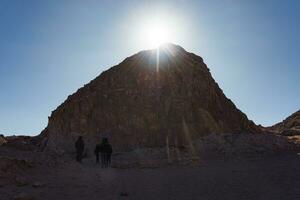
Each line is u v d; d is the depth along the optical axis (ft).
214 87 163.53
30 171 65.67
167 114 141.79
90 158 114.21
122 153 118.11
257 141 122.21
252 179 61.05
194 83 154.30
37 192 52.21
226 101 163.84
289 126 243.81
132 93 149.48
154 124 138.92
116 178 67.62
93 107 148.05
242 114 163.94
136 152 113.39
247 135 127.85
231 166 83.71
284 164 76.84
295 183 54.85
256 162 88.94
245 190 52.54
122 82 154.92
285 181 57.00
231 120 154.71
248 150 114.93
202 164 93.40
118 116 142.82
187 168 85.66
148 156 108.88
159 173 76.54
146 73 156.04
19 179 57.21
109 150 92.12
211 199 48.21
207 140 125.59
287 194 48.37
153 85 151.64
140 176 70.95
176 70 157.28
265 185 55.16
